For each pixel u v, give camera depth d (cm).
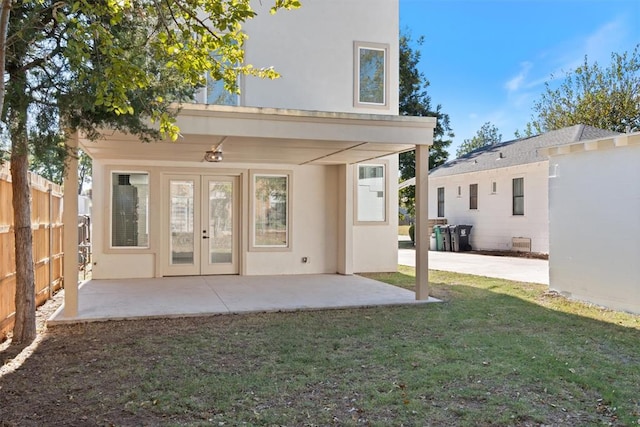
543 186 1742
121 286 1000
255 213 1202
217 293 920
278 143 835
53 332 641
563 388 434
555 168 923
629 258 758
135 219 1129
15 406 394
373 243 1288
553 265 933
